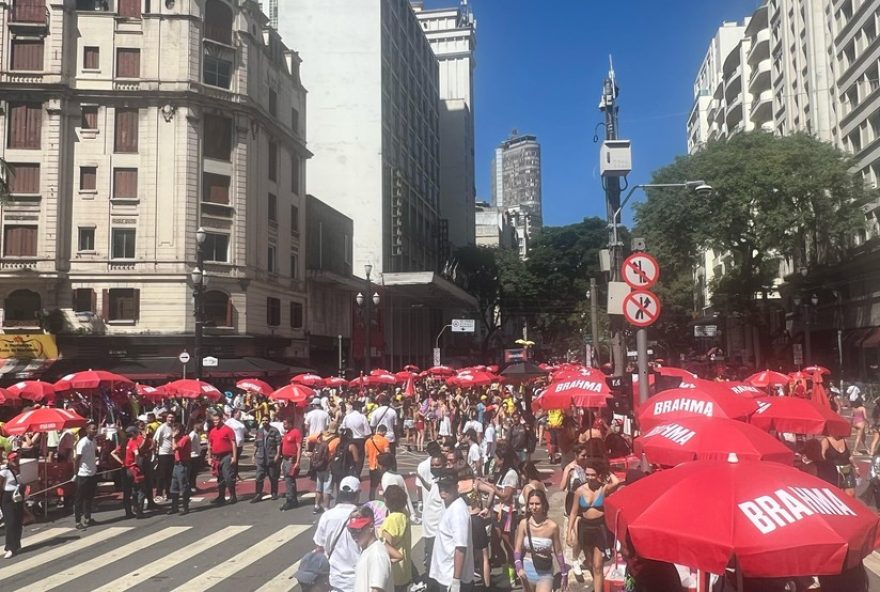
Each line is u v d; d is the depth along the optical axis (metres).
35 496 14.41
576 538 8.55
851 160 38.81
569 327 79.44
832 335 45.31
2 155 35.09
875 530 3.70
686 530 3.69
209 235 37.16
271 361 37.41
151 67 36.72
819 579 4.53
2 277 34.59
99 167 36.12
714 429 6.43
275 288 41.97
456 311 83.31
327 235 49.81
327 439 13.96
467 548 7.38
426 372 35.34
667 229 40.88
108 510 14.84
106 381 18.33
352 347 50.75
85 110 36.34
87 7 37.03
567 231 76.38
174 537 11.98
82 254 35.72
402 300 66.69
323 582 6.64
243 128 38.69
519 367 23.94
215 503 15.07
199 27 37.59
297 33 60.03
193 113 36.94
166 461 15.23
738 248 41.44
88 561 10.46
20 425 13.37
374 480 12.41
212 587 8.88
